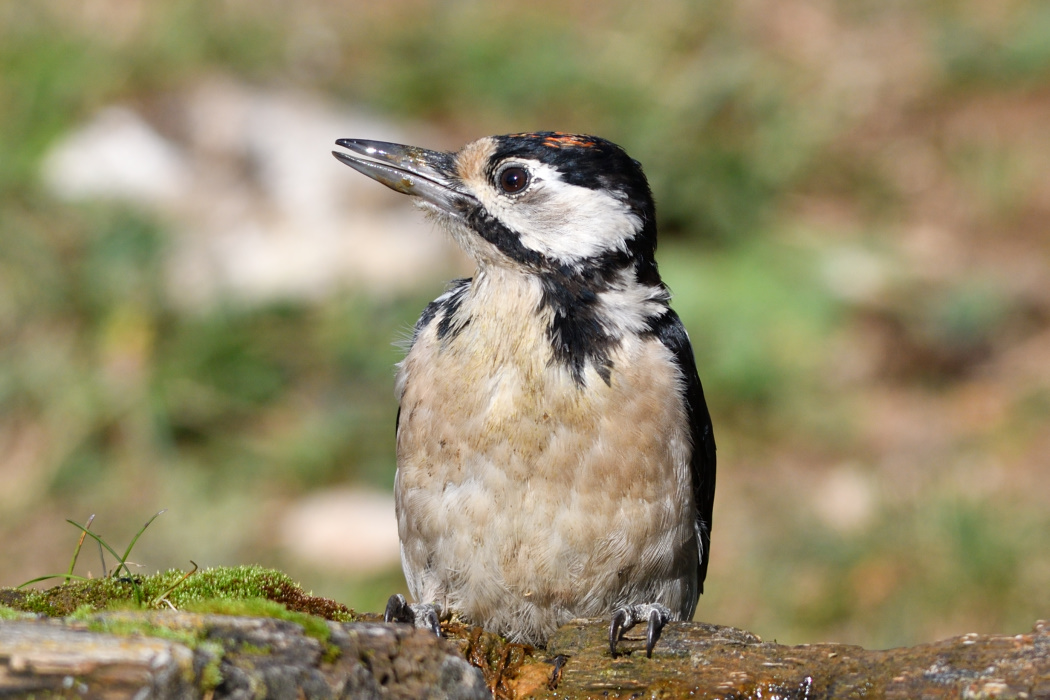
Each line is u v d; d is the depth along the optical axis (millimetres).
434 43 19266
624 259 6664
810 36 19875
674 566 6684
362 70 18672
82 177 15578
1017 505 12000
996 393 14266
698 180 16625
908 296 15562
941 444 13414
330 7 19641
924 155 18047
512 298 6539
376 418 13641
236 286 14734
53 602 5703
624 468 6262
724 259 15891
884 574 11562
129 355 13789
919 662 5266
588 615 6516
